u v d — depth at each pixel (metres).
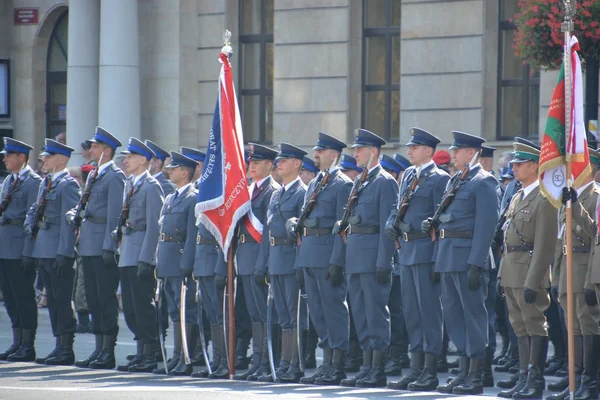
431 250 29.59
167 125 59.41
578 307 27.91
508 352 35.34
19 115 66.44
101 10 59.00
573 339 26.48
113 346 34.88
